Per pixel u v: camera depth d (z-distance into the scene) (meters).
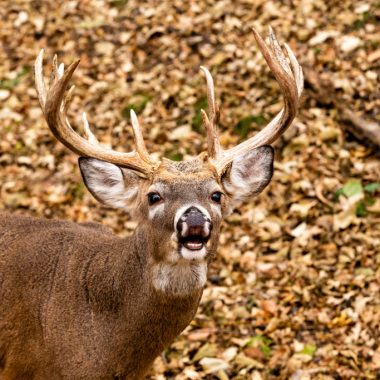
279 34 18.08
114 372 8.67
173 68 18.23
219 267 13.67
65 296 8.79
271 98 16.75
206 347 11.96
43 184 16.31
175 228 7.78
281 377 11.30
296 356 11.55
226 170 8.70
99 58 19.09
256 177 8.83
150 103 17.55
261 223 14.28
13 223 9.64
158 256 8.12
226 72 17.64
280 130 9.12
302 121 15.94
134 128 8.94
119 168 8.70
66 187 16.08
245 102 16.83
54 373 8.90
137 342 8.55
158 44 18.95
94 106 17.89
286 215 14.31
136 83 18.11
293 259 13.48
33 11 20.88
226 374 11.49
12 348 9.06
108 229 10.09
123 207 8.79
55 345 8.77
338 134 15.54
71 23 20.25
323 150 15.38
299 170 15.06
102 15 20.20
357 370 11.22
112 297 8.59
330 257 13.41
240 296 12.98
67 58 19.33
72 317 8.72
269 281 13.19
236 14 19.05
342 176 14.89
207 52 18.27
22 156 17.06
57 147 17.09
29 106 18.31
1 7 21.22
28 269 9.02
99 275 8.69
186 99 17.31
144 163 8.73
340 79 16.56
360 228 13.79
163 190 8.09
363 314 12.12
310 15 18.31
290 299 12.66
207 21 19.05
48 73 19.11
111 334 8.59
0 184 16.39
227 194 8.77
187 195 8.00
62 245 9.11
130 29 19.56
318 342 11.83
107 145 16.81
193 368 11.70
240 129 16.42
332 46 17.36
